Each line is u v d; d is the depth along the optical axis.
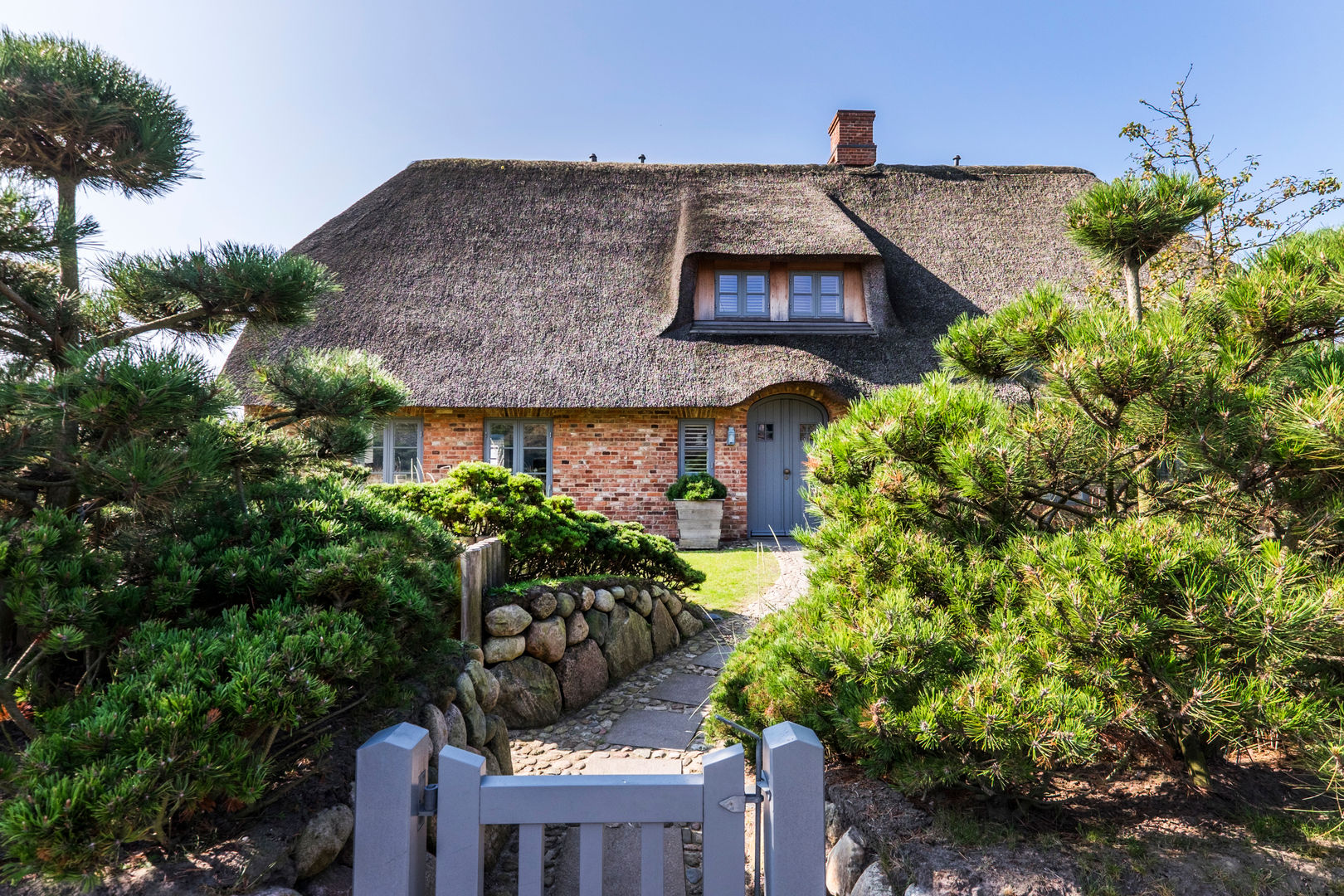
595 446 11.71
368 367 3.46
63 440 2.10
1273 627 1.67
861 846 2.16
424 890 1.73
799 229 12.31
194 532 2.55
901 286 12.75
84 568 1.96
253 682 1.64
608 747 4.25
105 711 1.54
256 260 2.81
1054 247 13.41
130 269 2.82
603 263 12.90
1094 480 2.46
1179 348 2.03
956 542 2.66
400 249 12.71
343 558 2.24
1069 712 1.80
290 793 2.07
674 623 6.59
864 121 15.77
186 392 2.19
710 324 12.16
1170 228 2.68
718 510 11.01
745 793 1.68
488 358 11.23
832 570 2.73
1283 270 2.17
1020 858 1.93
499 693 4.06
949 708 1.91
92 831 1.37
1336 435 1.82
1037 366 2.65
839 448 2.97
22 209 2.32
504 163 14.68
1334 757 1.65
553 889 2.80
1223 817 2.16
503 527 5.81
